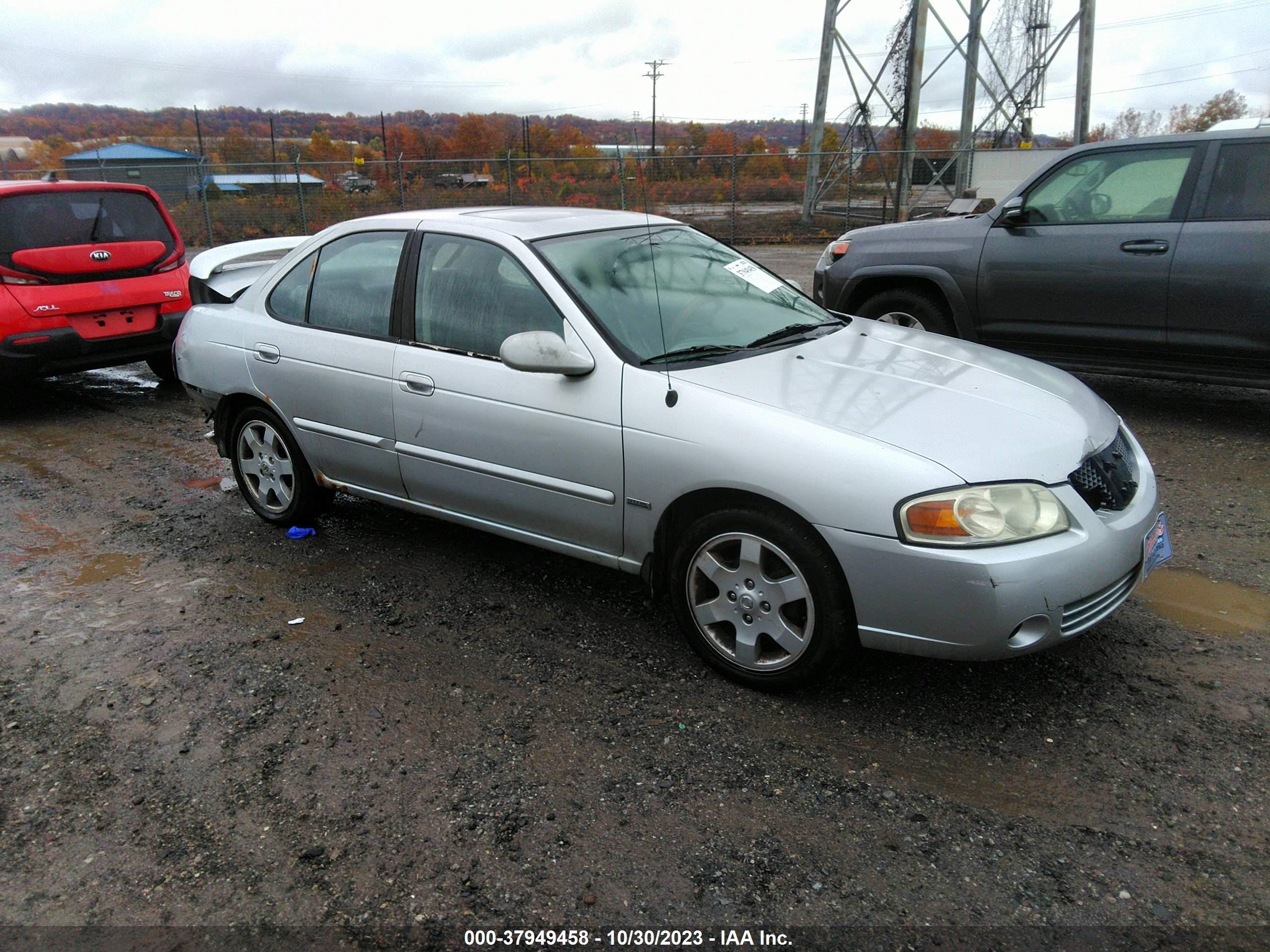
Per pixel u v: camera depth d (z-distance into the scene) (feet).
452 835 8.18
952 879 7.50
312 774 9.07
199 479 18.37
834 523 8.97
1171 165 18.01
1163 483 15.93
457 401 11.87
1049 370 12.02
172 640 11.83
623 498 10.61
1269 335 17.02
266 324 14.37
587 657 11.12
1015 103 78.38
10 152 160.15
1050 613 8.73
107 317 23.75
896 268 21.58
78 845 8.23
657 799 8.55
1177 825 7.99
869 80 70.18
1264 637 10.94
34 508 16.98
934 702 9.93
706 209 71.10
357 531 15.29
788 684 9.92
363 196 75.82
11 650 11.69
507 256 11.78
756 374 10.54
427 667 10.98
